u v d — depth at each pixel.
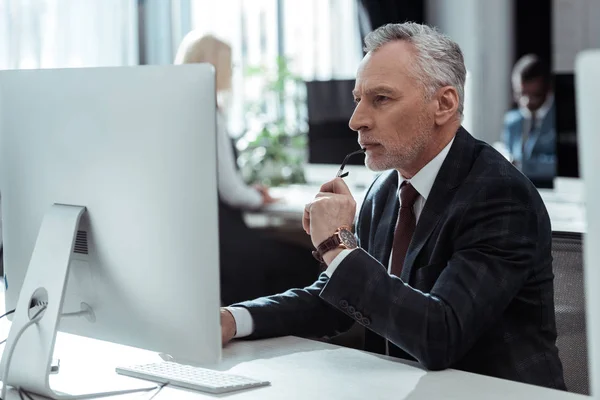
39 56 5.19
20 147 1.65
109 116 1.49
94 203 1.53
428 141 1.84
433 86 1.82
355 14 6.27
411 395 1.47
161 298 1.47
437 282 1.70
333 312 1.99
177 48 5.75
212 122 1.37
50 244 1.56
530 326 1.79
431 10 6.46
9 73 1.66
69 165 1.56
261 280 4.09
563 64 6.26
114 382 1.58
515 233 1.73
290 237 4.12
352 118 1.85
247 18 6.02
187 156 1.40
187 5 5.78
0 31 5.10
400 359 1.72
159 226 1.45
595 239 1.01
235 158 4.07
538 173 5.31
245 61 6.00
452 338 1.61
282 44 6.13
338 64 6.26
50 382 1.59
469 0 6.36
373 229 2.03
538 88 5.43
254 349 1.81
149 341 1.51
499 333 1.77
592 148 0.99
